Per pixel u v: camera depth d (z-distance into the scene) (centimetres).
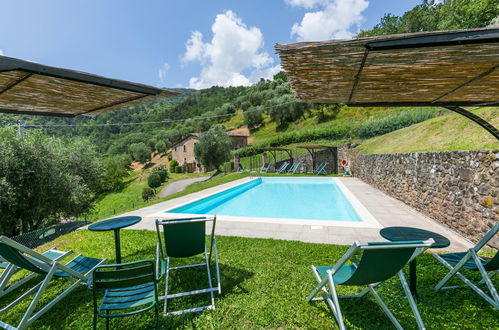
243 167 2711
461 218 467
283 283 296
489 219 389
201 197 983
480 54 185
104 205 2742
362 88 280
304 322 230
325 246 405
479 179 414
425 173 624
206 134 2712
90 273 270
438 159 558
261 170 2339
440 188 547
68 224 698
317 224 549
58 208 1184
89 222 763
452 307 245
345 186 1198
